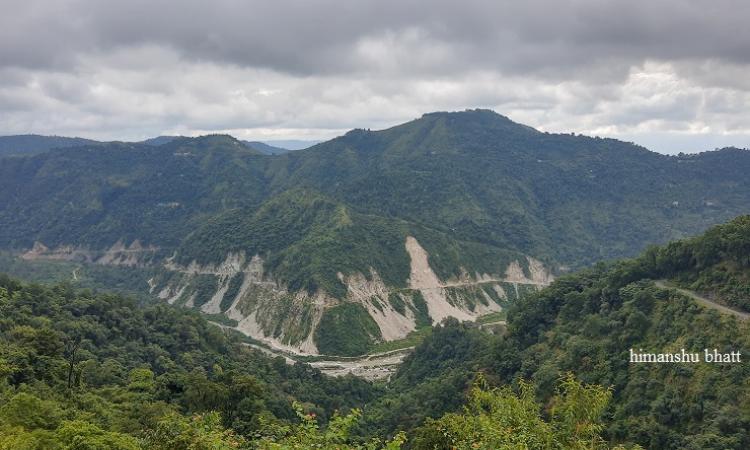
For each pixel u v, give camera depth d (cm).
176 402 9612
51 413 7025
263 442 3881
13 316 12150
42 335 10356
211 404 9594
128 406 8794
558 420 4644
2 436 5641
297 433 3478
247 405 9681
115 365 11406
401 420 12662
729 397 8062
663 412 8512
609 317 11338
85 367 10219
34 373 9019
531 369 11675
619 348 10412
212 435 4488
